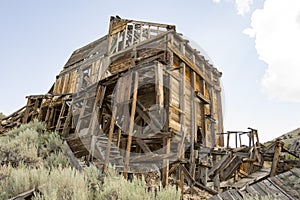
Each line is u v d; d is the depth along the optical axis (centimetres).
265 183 733
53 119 1653
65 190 589
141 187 652
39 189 599
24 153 960
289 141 3428
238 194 698
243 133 1475
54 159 988
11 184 630
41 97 1741
